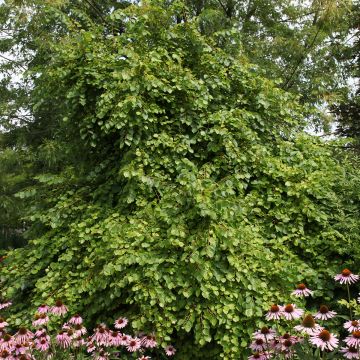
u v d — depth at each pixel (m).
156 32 4.63
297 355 2.75
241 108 4.59
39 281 3.76
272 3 10.47
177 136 4.10
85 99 4.20
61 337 3.16
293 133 4.71
